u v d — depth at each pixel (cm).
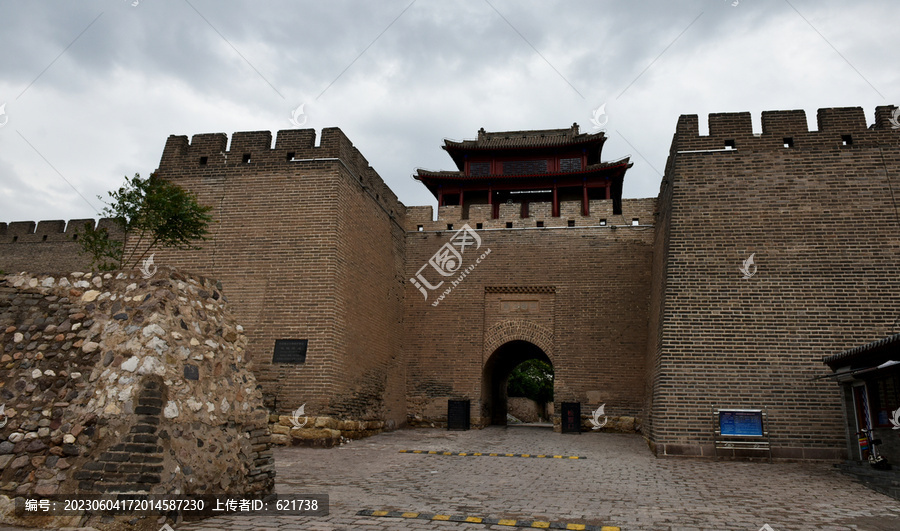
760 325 1445
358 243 1920
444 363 2288
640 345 2150
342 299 1762
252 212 1811
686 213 1570
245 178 1848
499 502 871
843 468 1173
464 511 802
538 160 2877
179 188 1438
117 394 655
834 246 1476
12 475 634
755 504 879
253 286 1741
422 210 2480
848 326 1408
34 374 699
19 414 673
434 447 1587
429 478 1096
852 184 1514
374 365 2002
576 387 2153
